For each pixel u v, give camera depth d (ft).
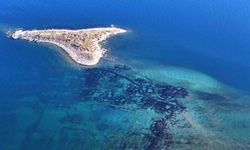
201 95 252.62
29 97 238.07
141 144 209.36
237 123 230.07
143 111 232.94
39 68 265.34
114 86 252.83
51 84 251.19
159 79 264.52
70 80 256.11
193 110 237.66
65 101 237.25
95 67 270.67
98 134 214.28
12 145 202.39
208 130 222.28
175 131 219.41
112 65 274.77
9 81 250.16
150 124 223.51
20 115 223.30
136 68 274.16
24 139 207.00
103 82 256.11
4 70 259.80
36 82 251.80
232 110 240.94
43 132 212.84
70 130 215.72
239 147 211.82
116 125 221.46
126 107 235.20
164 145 209.15
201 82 266.77
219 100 249.55
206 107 241.35
